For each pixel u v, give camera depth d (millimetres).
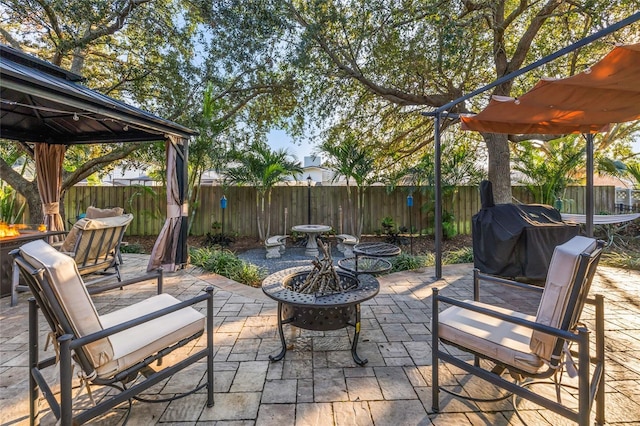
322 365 2377
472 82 7277
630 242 7094
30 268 1419
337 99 7887
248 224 8734
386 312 3395
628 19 1933
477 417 1815
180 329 1878
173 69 7238
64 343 1342
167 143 5156
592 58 6438
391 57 6547
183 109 7500
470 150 8594
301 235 8609
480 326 1834
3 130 5375
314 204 8812
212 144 7418
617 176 7871
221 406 1921
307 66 7219
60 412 1405
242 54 7391
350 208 8445
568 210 8148
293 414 1851
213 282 4531
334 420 1801
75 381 2178
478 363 2266
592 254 1491
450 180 7887
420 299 3789
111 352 1542
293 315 2480
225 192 8641
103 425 1766
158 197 8508
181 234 5293
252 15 6883
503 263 4176
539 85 2746
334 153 7895
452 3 5719
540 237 4043
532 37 6020
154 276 2299
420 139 8859
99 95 4164
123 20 6469
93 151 8867
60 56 6531
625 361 2369
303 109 8469
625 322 3059
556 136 6992
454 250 7195
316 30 6633
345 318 2439
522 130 4625
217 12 6832
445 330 1862
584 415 1366
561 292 1480
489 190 4633
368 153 8352
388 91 7043
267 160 7883
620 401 1928
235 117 8516
